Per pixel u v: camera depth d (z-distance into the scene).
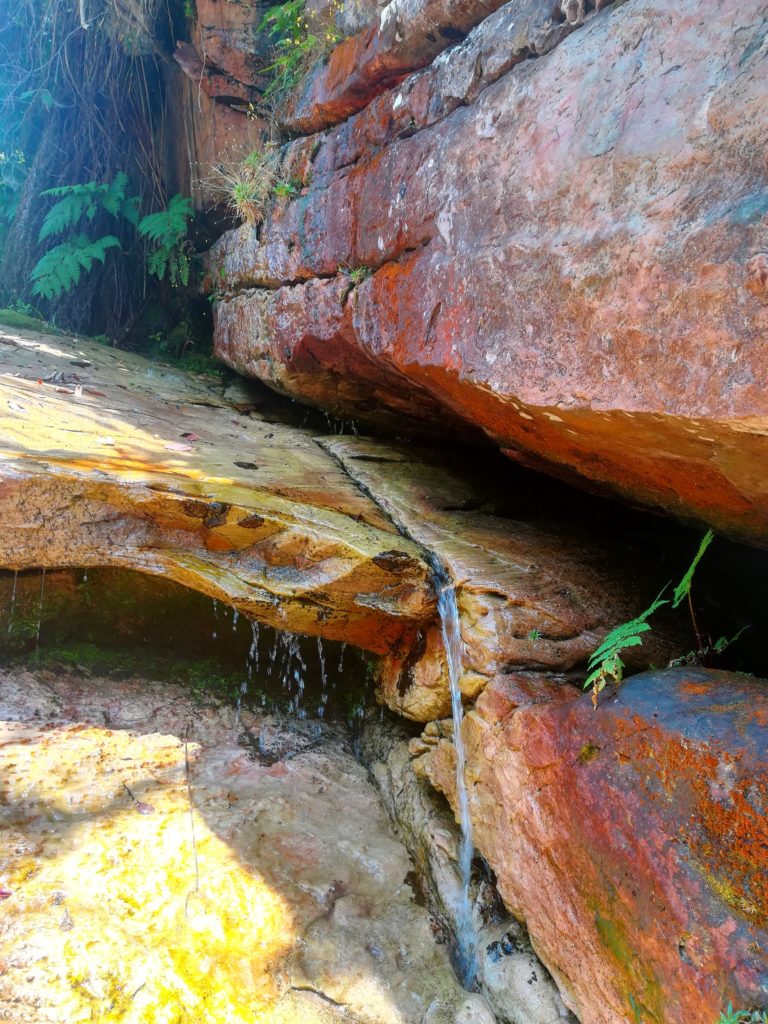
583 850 2.39
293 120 4.87
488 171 2.75
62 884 2.73
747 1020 1.78
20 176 7.27
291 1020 2.54
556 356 2.42
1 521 3.08
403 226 3.37
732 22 1.85
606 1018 2.32
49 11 6.55
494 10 2.97
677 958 2.02
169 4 6.11
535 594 3.20
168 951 2.59
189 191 6.76
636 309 2.09
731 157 1.84
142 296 7.16
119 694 4.10
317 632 3.70
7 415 3.66
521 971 2.73
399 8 3.42
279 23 5.28
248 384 6.44
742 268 1.78
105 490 3.20
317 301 4.36
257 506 3.36
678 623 3.32
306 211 4.50
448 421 4.76
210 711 4.17
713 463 2.27
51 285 6.47
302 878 3.11
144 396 5.13
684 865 2.04
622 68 2.18
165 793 3.40
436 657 3.44
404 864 3.34
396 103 3.52
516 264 2.57
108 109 6.66
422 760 3.49
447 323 3.01
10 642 4.04
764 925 1.83
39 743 3.52
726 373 1.84
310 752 4.04
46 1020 2.26
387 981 2.79
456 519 3.92
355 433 5.70
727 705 2.16
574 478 3.55
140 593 4.27
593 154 2.26
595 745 2.40
